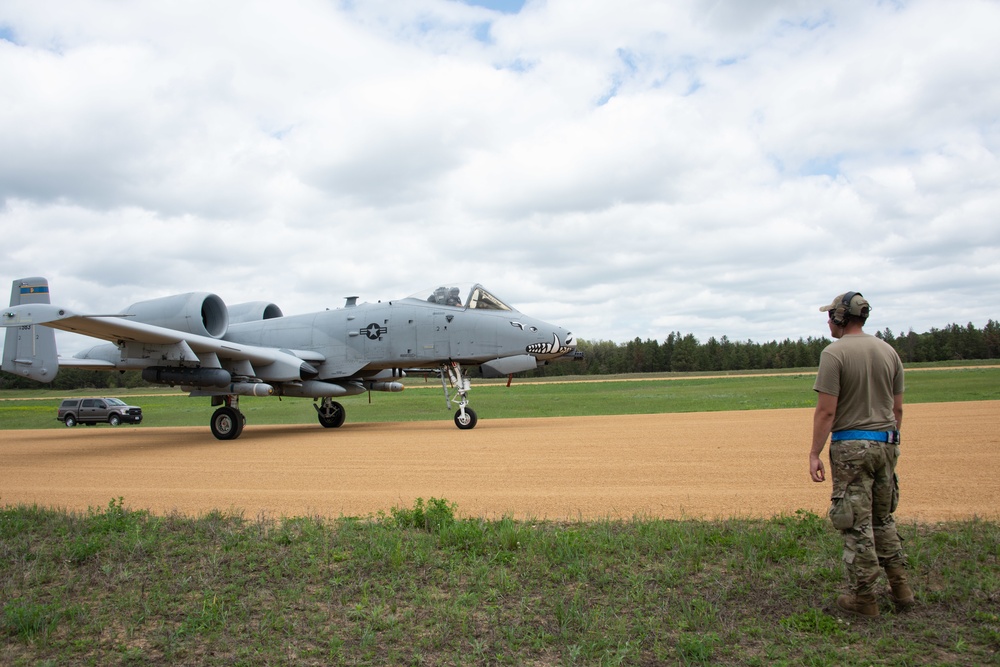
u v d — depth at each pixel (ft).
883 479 13.51
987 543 16.75
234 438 57.16
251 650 12.71
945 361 382.42
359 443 49.19
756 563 16.12
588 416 74.64
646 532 18.66
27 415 134.51
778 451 36.88
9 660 12.72
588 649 12.20
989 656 11.57
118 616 14.62
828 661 11.51
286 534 19.99
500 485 28.89
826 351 13.79
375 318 63.31
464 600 14.66
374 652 12.50
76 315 44.65
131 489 31.17
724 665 11.57
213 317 64.03
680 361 385.91
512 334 59.16
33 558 18.89
